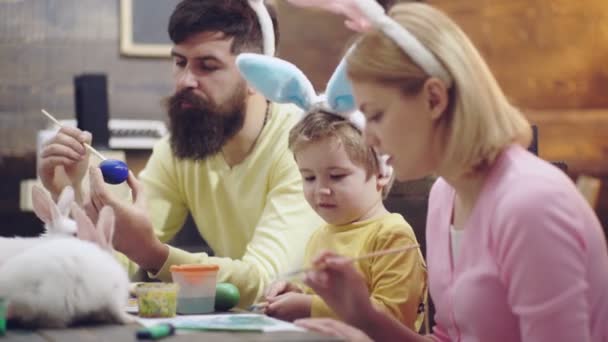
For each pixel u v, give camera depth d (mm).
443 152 1610
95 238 1709
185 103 2320
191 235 3906
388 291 1935
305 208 2279
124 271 1650
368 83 1598
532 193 1514
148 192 2537
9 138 5223
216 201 2439
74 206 1720
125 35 5316
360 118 2031
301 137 2039
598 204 5398
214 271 1802
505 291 1569
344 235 2059
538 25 5379
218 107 2312
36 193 1882
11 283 1535
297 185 2303
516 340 1588
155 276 2049
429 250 1798
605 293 1549
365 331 1688
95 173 1924
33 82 5250
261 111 2383
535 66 5395
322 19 5219
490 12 5344
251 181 2375
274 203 2297
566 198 1513
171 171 2537
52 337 1454
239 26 2307
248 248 2254
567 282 1480
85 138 2203
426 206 2375
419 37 1578
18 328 1555
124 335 1469
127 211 1931
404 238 1981
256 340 1410
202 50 2293
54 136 2209
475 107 1563
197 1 2305
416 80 1570
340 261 1617
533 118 5398
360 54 1611
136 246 1978
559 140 5418
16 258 1584
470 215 1637
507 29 5363
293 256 2205
